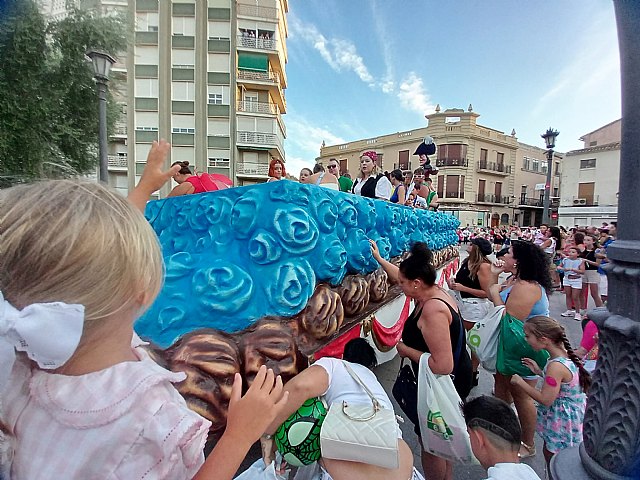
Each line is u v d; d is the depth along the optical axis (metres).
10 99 8.10
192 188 3.06
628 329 1.31
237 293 1.73
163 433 0.71
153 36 26.33
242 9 27.25
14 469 0.72
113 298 0.71
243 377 1.61
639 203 1.36
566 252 7.48
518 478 1.51
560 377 2.34
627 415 1.35
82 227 0.67
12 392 0.76
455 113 39.94
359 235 2.66
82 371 0.75
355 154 45.75
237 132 27.67
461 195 40.09
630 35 1.32
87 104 9.97
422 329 2.18
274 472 1.69
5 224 0.68
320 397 1.71
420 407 2.12
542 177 47.78
